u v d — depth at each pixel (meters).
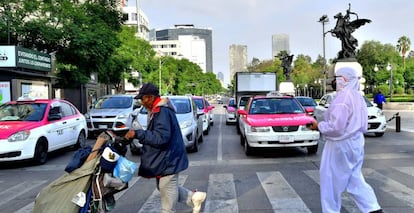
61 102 13.00
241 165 10.04
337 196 4.87
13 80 21.22
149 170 4.59
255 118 11.66
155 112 4.58
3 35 20.23
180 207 6.18
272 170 9.22
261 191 7.16
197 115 13.65
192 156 11.77
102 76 29.91
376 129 15.07
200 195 4.99
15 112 11.62
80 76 23.39
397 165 9.23
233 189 7.37
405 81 97.19
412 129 18.41
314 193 6.90
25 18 21.56
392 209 5.73
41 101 12.12
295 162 10.26
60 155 12.67
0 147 10.02
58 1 21.61
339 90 4.90
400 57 100.56
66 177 4.33
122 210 6.16
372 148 12.20
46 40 21.03
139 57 49.06
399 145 12.80
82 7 23.45
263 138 10.99
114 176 4.37
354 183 4.87
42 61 22.30
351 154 4.77
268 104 12.58
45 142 11.15
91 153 4.48
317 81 89.31
